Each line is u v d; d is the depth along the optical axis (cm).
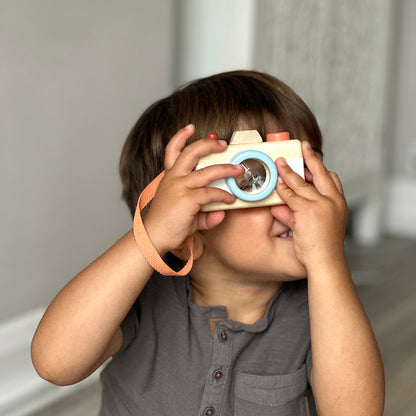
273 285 73
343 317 61
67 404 137
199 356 70
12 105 130
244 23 179
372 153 271
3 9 126
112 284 61
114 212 157
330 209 60
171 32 166
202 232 67
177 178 59
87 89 145
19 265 137
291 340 72
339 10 229
